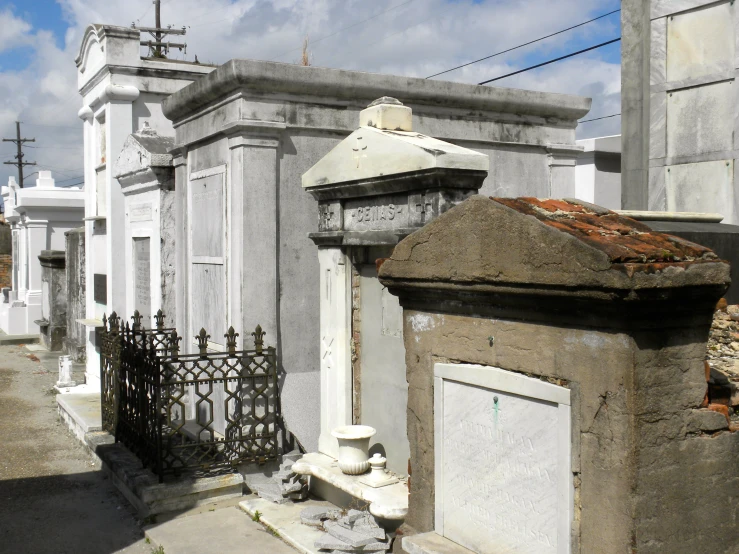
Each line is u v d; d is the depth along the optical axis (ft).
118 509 23.17
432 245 12.53
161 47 59.93
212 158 25.79
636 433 9.52
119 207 36.40
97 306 41.24
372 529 18.31
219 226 25.23
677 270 9.34
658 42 23.66
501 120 28.76
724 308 16.79
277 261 24.50
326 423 22.26
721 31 21.91
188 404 28.60
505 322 11.50
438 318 12.95
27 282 74.59
